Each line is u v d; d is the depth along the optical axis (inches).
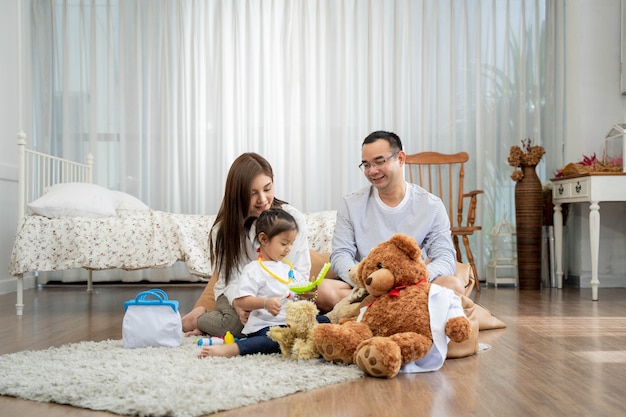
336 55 188.1
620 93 175.6
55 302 141.7
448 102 187.2
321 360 69.0
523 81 185.8
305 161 186.4
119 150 187.2
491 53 186.9
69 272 184.7
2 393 57.5
